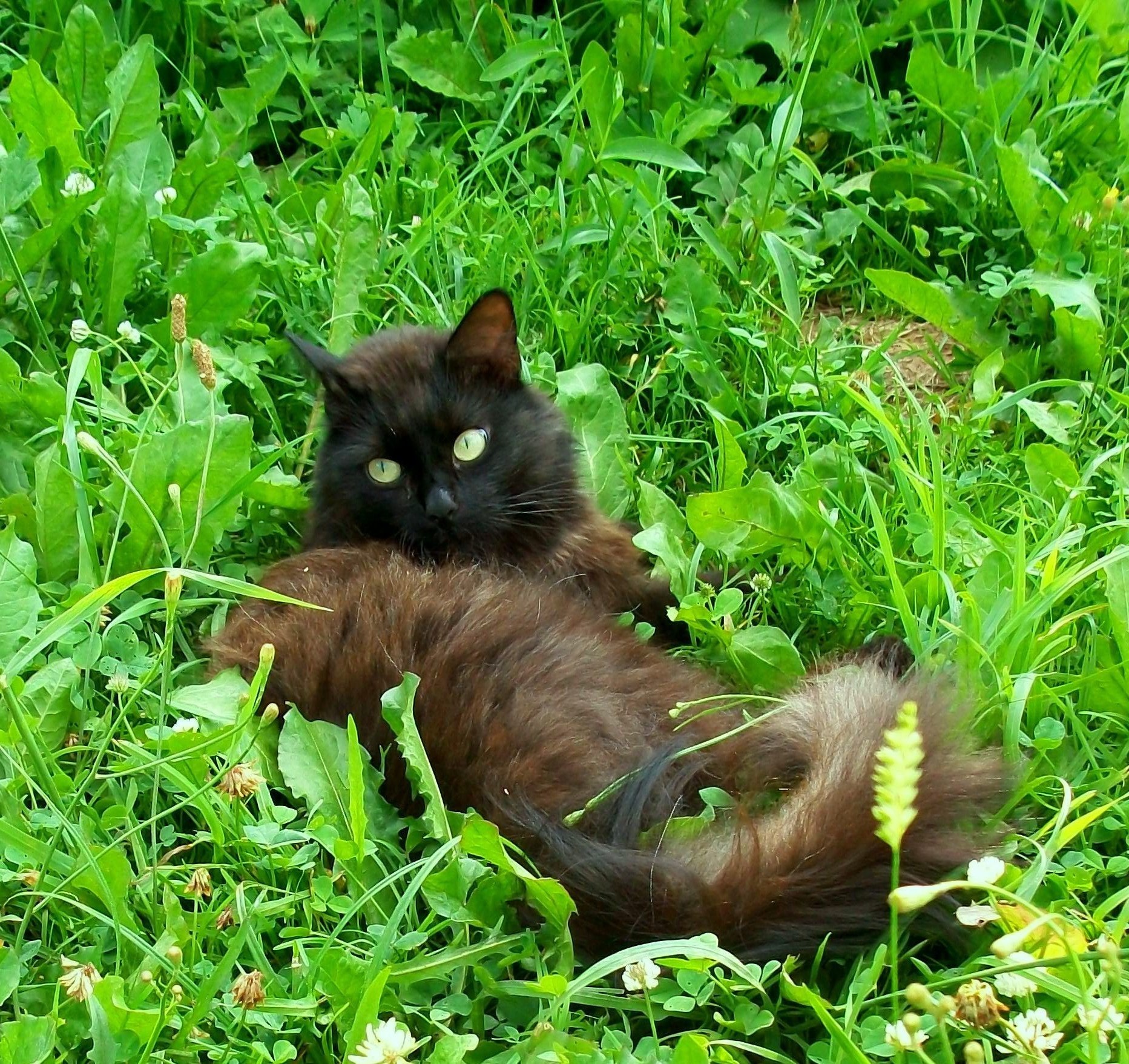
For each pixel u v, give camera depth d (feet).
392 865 5.58
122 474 5.72
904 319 6.53
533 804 5.58
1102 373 6.38
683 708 5.74
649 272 6.57
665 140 6.69
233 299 6.31
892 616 5.98
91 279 6.34
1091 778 5.72
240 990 5.31
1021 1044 5.25
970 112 6.79
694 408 6.46
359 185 6.50
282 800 5.69
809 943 5.44
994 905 5.32
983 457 6.30
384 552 6.04
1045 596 5.74
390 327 6.37
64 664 5.69
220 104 6.91
